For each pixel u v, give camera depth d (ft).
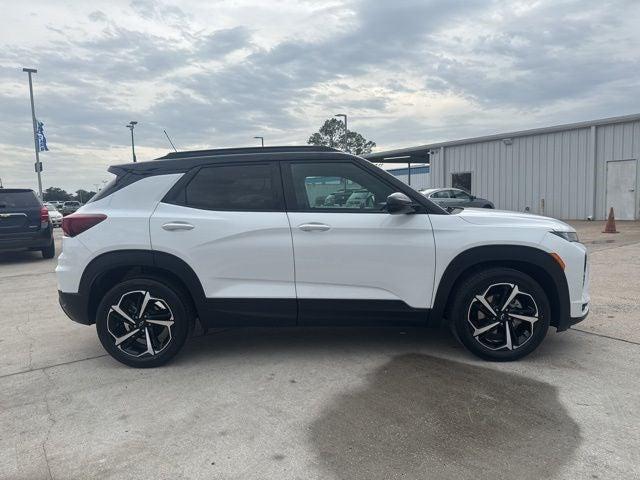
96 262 13.71
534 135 70.59
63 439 10.21
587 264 13.94
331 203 13.80
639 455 9.16
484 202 67.36
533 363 13.61
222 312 13.78
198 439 10.08
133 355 13.96
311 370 13.50
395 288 13.55
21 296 24.88
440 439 9.87
